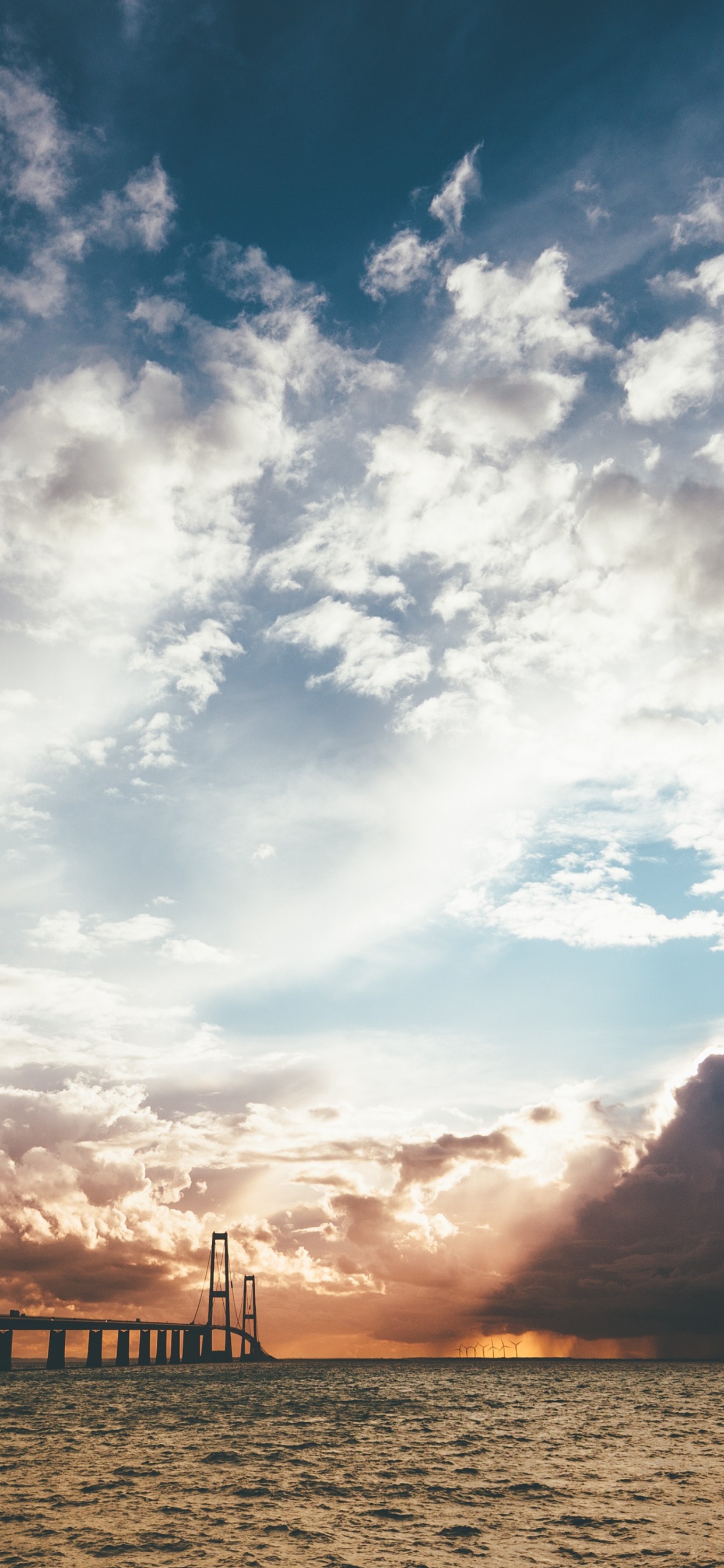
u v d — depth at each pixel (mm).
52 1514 23922
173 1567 18578
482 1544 20688
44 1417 55312
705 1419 56781
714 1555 19516
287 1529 22203
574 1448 40281
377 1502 26125
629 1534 21734
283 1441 42469
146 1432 46281
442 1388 99375
